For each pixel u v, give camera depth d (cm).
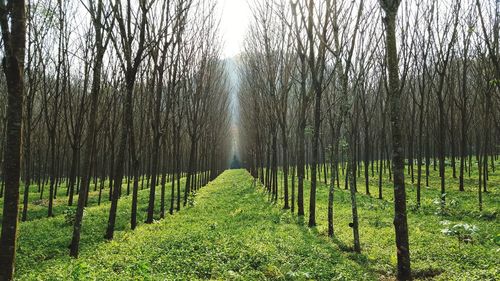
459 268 1077
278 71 2694
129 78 1617
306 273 1009
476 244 1338
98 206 2694
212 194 3697
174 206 2812
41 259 1269
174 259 1123
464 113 2670
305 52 2027
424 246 1331
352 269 1101
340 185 3684
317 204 2566
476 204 2153
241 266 1077
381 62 2303
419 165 2277
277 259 1139
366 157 2966
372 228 1695
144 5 1548
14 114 726
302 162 2183
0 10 694
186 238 1399
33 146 4112
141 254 1169
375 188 3309
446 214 1966
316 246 1350
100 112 2834
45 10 1534
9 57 708
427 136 3075
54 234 1673
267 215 2166
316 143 1850
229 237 1431
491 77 2236
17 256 1266
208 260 1113
